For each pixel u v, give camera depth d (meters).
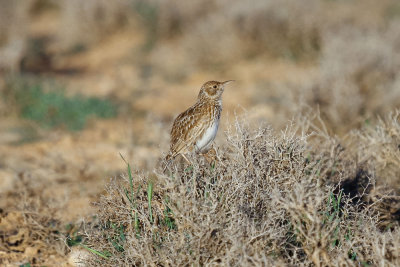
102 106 25.17
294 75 27.80
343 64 23.02
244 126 12.49
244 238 9.81
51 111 24.52
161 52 34.34
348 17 34.97
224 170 11.34
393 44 26.61
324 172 12.81
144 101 26.95
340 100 19.70
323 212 10.22
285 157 11.60
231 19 32.59
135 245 10.50
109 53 36.25
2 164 18.86
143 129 22.77
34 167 18.50
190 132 14.06
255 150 11.50
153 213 10.98
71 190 16.36
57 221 13.96
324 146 14.02
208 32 32.56
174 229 10.72
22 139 21.80
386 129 14.67
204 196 10.48
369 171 13.53
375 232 10.19
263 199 10.61
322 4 36.91
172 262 9.92
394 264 9.71
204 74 31.08
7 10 39.31
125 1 38.53
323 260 9.77
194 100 27.23
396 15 37.00
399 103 20.47
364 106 20.14
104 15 38.75
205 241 9.88
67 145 20.95
